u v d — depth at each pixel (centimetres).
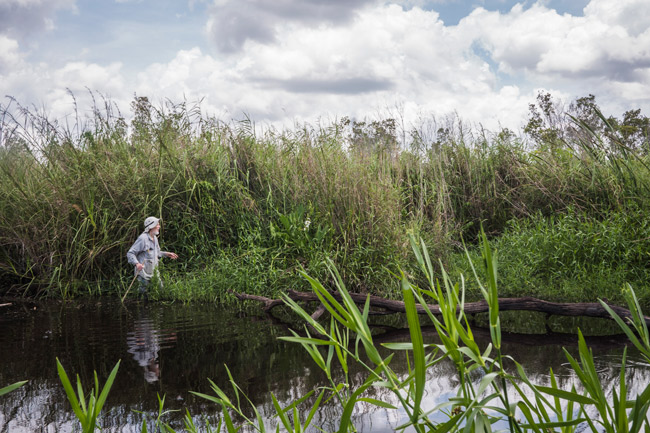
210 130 1065
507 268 787
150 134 1036
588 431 254
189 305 718
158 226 809
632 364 396
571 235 798
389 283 717
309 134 998
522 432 141
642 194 862
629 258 751
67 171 914
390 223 766
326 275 719
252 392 364
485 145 1130
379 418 306
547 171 1015
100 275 850
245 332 550
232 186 919
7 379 405
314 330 556
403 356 447
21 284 834
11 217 870
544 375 379
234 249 874
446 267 780
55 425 313
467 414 130
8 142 947
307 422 176
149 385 383
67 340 527
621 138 898
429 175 1047
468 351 127
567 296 681
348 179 826
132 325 594
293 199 873
